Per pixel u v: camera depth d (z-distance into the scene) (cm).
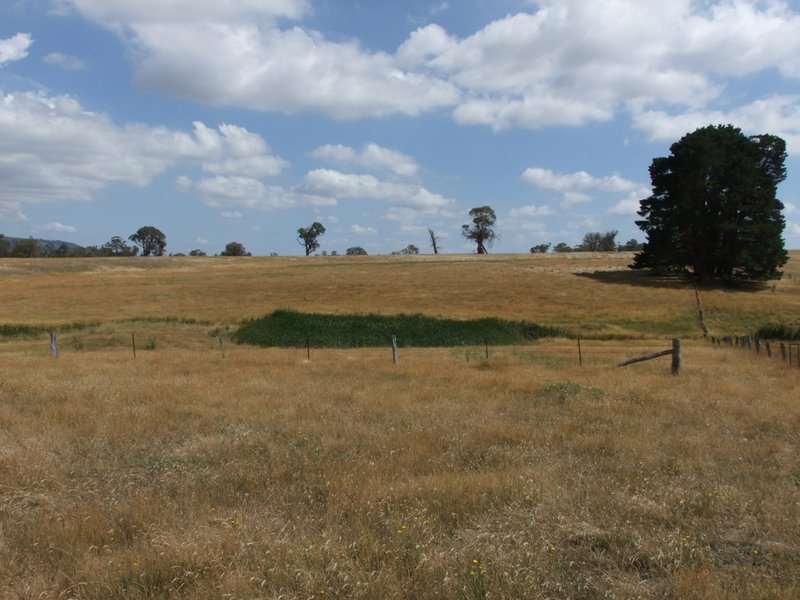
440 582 475
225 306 5316
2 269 8931
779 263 7406
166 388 1428
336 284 7088
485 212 16575
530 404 1288
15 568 511
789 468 816
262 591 465
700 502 666
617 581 492
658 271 8150
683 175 7544
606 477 760
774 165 8062
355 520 605
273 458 841
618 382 1634
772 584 482
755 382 1720
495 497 665
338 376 1733
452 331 4109
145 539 557
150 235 18200
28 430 977
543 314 5306
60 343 3500
